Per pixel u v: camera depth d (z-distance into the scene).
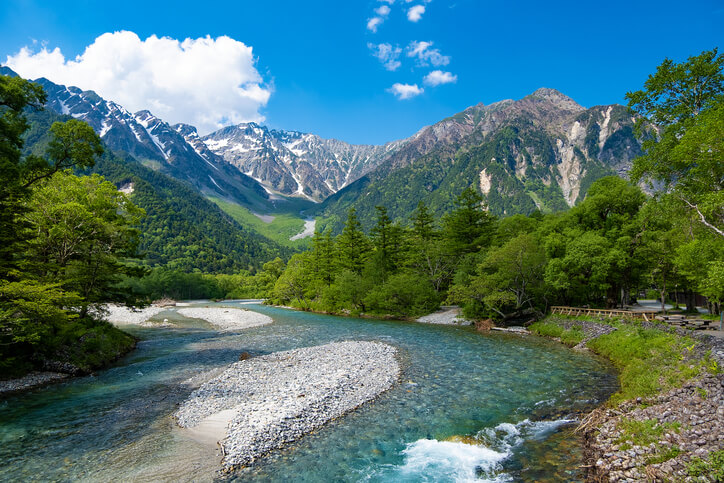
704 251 20.52
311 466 10.96
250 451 11.76
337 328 41.34
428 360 24.31
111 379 20.69
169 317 57.00
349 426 13.88
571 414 14.62
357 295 58.88
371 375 20.25
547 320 37.00
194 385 19.23
